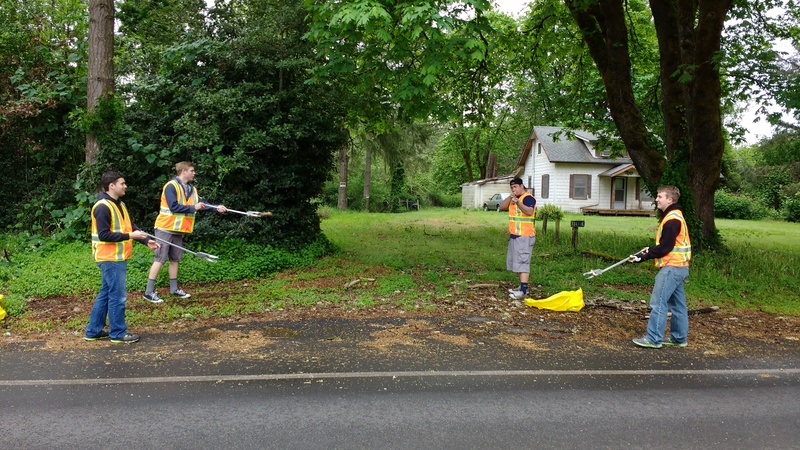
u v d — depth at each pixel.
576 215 27.33
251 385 4.11
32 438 3.21
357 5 6.66
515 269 7.40
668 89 11.66
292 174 9.53
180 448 3.11
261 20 9.16
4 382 4.11
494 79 12.77
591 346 5.32
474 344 5.27
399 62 8.25
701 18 9.83
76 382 4.13
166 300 6.74
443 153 41.75
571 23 12.05
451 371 4.50
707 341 5.63
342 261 9.77
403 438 3.28
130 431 3.32
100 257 5.04
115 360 4.64
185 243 8.59
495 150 36.09
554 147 29.56
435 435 3.33
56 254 8.28
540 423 3.53
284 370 4.45
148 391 3.97
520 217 7.33
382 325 5.90
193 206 6.78
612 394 4.07
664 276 5.27
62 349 4.93
